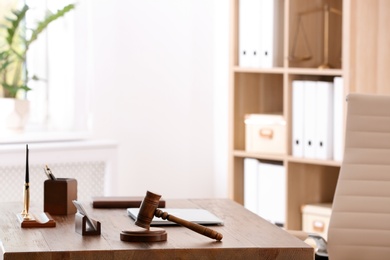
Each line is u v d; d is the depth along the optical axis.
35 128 5.31
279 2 4.91
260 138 4.96
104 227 2.92
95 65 5.45
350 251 3.57
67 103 5.41
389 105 3.61
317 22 4.93
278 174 4.94
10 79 5.21
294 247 2.67
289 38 4.78
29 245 2.62
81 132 5.32
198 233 2.79
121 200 3.34
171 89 5.73
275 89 5.22
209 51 5.81
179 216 3.04
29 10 5.27
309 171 4.92
